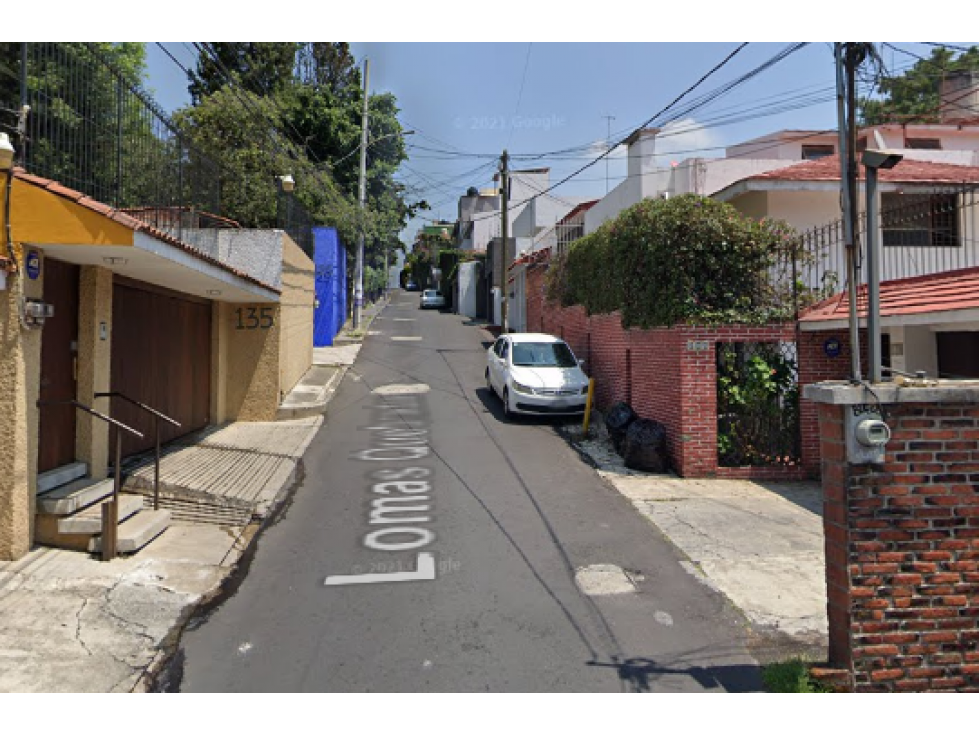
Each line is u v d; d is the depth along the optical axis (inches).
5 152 199.0
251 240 473.7
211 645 171.5
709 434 352.2
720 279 362.0
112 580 202.5
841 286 442.6
